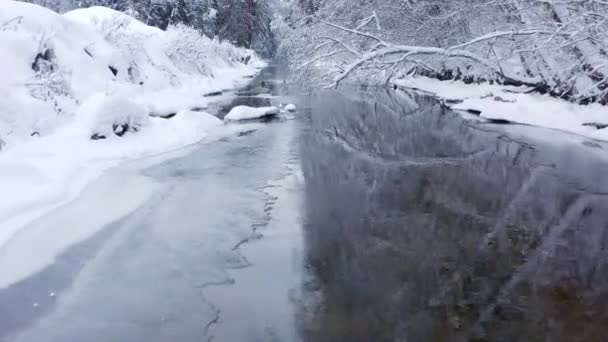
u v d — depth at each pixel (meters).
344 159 8.92
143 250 4.99
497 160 8.88
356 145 10.08
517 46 15.02
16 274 4.41
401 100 17.59
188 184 7.21
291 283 4.38
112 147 8.72
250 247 5.14
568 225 5.84
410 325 3.73
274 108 14.00
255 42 51.72
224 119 12.88
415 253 5.04
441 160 8.88
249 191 6.96
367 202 6.58
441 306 4.02
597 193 7.03
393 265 4.76
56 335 3.61
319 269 4.66
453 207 6.42
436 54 16.69
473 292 4.25
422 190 7.13
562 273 4.63
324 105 16.12
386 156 9.17
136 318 3.84
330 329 3.68
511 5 15.19
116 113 9.28
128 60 16.14
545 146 9.96
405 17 18.56
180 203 6.39
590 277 4.55
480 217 6.08
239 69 32.81
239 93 19.52
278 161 8.68
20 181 6.39
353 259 4.88
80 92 11.84
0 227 5.23
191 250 5.02
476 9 16.91
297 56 17.64
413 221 5.92
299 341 3.53
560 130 11.58
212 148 9.56
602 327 3.73
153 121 10.59
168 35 23.50
